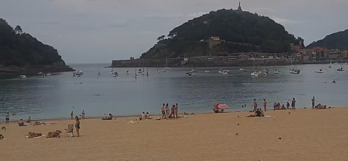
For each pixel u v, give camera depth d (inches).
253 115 1723.7
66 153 1000.2
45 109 2908.5
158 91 4402.1
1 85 5689.0
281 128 1336.1
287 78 6451.8
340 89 4303.6
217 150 991.6
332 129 1295.5
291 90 4227.4
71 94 4220.0
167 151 995.9
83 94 4200.3
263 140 1114.7
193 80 6318.9
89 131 1386.6
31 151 1032.2
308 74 7652.6
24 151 1033.5
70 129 1264.8
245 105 2903.5
